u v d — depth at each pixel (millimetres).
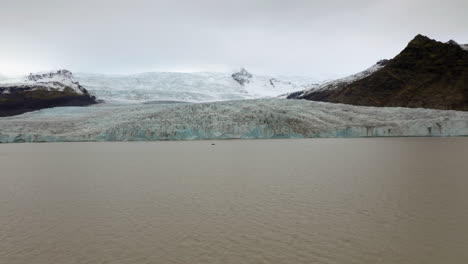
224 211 19328
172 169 38125
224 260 12922
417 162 39375
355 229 15898
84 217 18594
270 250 13734
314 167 37281
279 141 89875
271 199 21969
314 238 14906
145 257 13359
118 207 20609
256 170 36094
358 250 13602
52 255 13703
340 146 67500
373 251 13484
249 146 73312
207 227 16594
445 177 28938
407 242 14273
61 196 24031
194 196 23344
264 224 16875
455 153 48688
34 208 20609
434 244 14031
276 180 29250
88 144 91812
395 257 12945
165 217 18344
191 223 17250
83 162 46594
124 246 14477
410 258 12844
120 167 40438
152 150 67062
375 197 21859
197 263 12734
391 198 21484
